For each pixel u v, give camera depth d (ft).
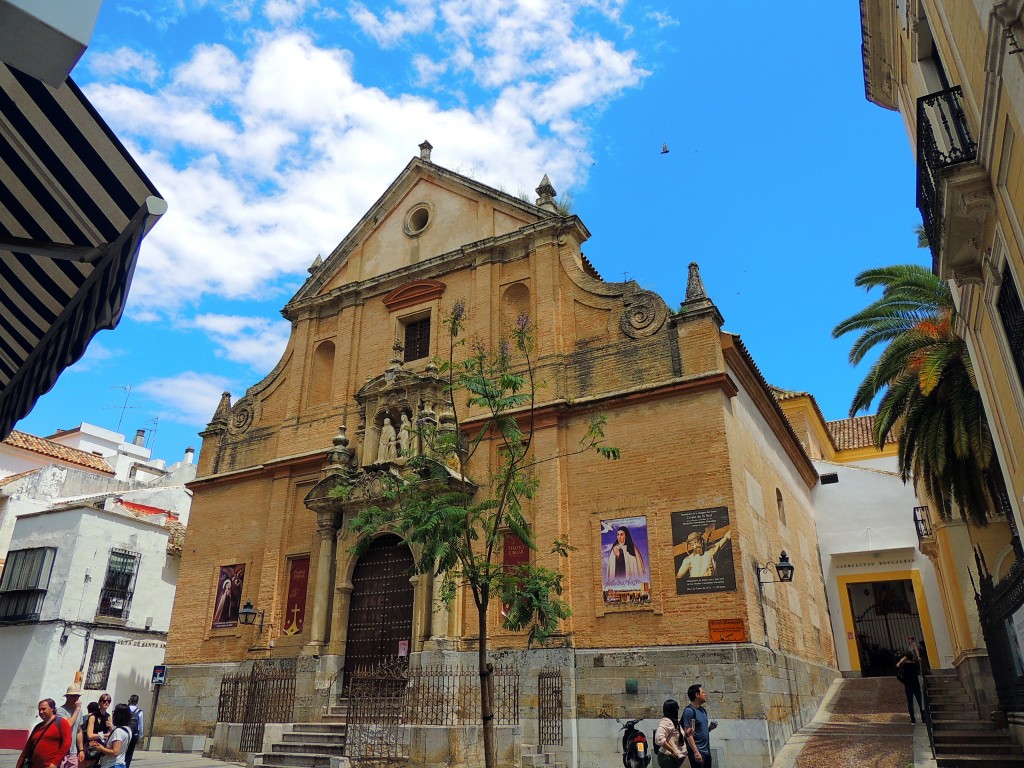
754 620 54.08
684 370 61.62
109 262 15.52
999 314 33.78
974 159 28.50
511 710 57.47
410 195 87.71
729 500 56.03
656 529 58.03
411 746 53.98
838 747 52.54
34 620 88.12
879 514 96.17
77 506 93.25
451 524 38.06
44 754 32.78
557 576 40.14
